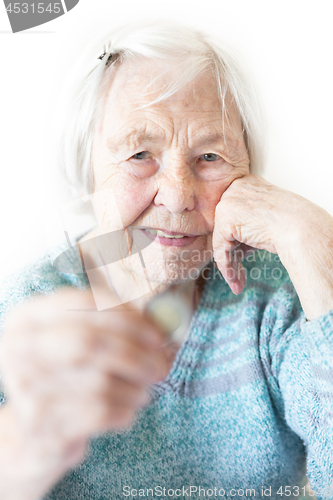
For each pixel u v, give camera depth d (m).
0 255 0.84
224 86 0.77
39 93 1.06
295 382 0.79
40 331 0.33
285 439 0.85
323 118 1.32
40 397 0.34
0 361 0.33
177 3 1.05
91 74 0.76
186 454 0.78
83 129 0.77
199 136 0.76
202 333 0.86
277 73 1.30
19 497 0.38
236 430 0.81
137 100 0.74
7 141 1.02
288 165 1.35
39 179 0.94
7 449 0.37
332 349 0.66
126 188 0.75
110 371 0.33
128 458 0.74
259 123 0.85
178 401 0.81
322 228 0.75
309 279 0.72
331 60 1.29
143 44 0.73
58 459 0.37
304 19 1.27
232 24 1.11
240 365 0.85
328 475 0.70
